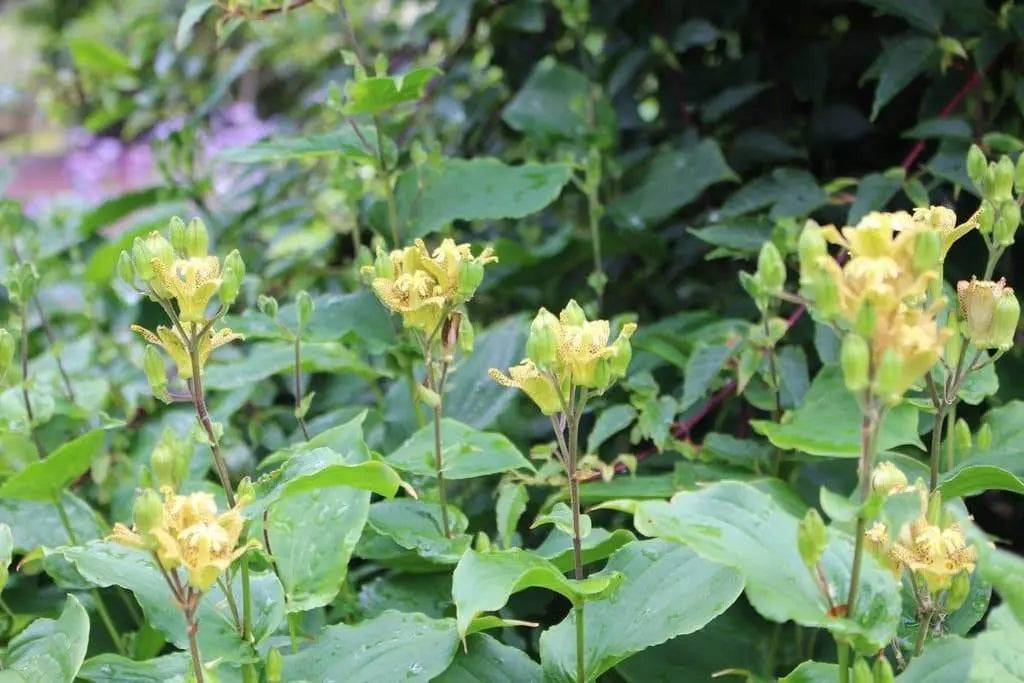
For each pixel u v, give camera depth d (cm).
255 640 112
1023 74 143
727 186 161
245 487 109
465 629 106
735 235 140
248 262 174
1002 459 120
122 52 229
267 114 260
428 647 112
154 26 212
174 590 104
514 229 176
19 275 129
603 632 112
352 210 144
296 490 112
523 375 108
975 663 103
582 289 165
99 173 269
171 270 109
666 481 129
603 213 149
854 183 141
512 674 112
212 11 192
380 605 124
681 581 112
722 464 131
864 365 99
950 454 121
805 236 101
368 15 224
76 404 142
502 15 175
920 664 106
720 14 158
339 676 112
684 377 140
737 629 126
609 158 161
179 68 209
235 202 193
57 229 192
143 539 102
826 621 101
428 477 130
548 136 159
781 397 132
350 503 117
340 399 154
